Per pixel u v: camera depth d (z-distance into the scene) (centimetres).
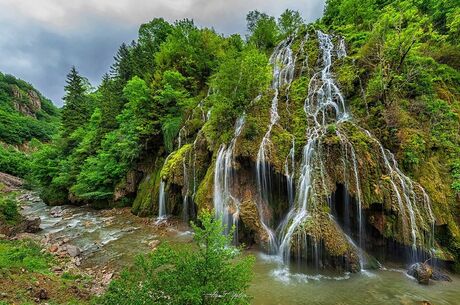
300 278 1148
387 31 2002
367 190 1318
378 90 1761
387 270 1213
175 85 2820
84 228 2067
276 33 3672
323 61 2433
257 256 1378
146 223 2150
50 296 894
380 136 1577
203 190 1791
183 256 594
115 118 3281
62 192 3316
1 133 8681
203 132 2119
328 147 1456
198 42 3338
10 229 1797
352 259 1205
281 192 1577
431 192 1314
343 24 3028
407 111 1645
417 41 1792
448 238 1232
